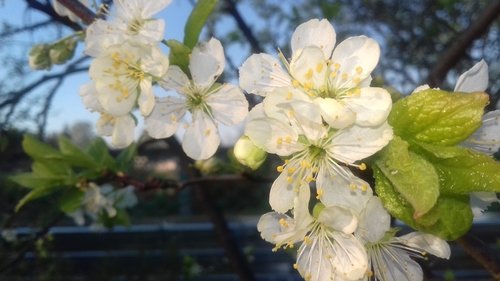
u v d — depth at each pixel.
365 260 0.07
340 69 0.07
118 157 0.12
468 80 0.07
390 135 0.06
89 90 0.08
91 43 0.08
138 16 0.08
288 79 0.07
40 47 0.10
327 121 0.06
